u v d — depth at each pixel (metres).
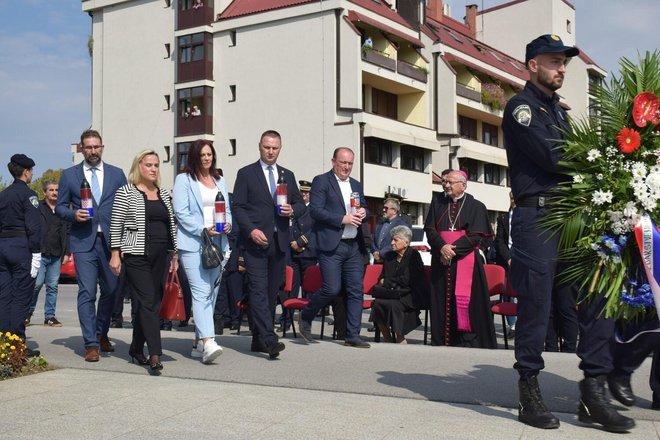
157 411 5.08
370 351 7.91
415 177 39.78
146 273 7.02
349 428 4.61
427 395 5.65
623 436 4.45
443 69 43.81
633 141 4.54
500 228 11.12
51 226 11.49
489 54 51.84
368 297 15.11
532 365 4.75
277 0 38.81
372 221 37.16
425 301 9.34
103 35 44.50
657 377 5.17
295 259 11.84
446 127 43.81
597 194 4.57
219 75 40.03
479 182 47.34
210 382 6.28
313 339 9.16
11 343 6.93
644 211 4.57
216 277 7.41
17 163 8.17
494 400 5.47
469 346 8.73
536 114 4.81
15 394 5.67
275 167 7.86
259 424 4.71
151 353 6.77
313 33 37.00
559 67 4.86
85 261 7.56
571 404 5.30
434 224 9.03
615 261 4.61
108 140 44.16
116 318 11.34
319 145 36.69
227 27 39.53
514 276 4.88
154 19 42.50
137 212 7.04
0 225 8.13
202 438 4.40
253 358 7.49
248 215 7.59
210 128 39.97
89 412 5.05
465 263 8.80
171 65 41.81
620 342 5.04
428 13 52.66
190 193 7.25
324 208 8.26
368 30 39.50
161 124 42.22
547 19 58.09
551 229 4.73
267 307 7.55
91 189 7.57
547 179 4.82
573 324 8.23
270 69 38.28
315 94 36.91
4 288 8.12
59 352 8.05
